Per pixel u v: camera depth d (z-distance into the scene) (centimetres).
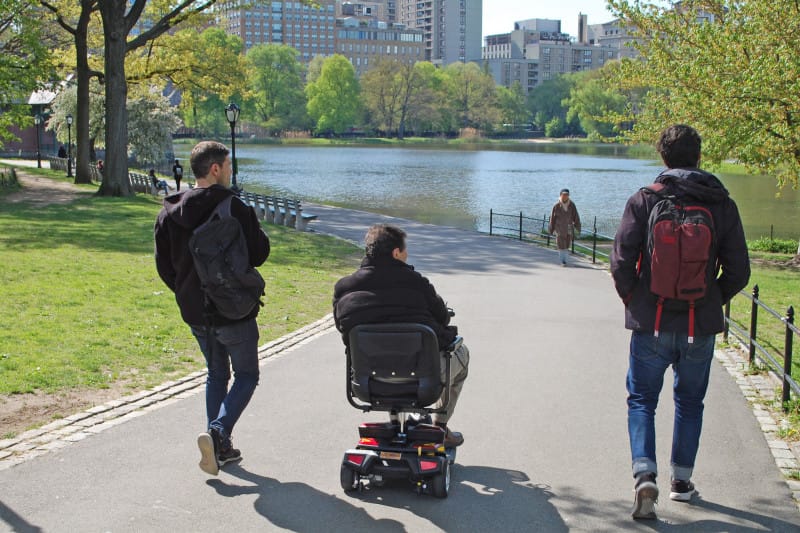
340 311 481
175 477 500
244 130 15250
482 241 2345
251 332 501
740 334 922
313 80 16500
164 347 872
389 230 488
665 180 433
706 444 575
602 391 723
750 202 4472
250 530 430
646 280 438
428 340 466
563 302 1282
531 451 560
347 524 439
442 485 470
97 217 2538
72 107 5800
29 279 1298
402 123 15838
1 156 7244
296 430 596
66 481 491
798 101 1870
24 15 3200
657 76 2231
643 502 431
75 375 736
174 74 4141
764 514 453
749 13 2091
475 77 16725
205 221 483
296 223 2555
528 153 11950
